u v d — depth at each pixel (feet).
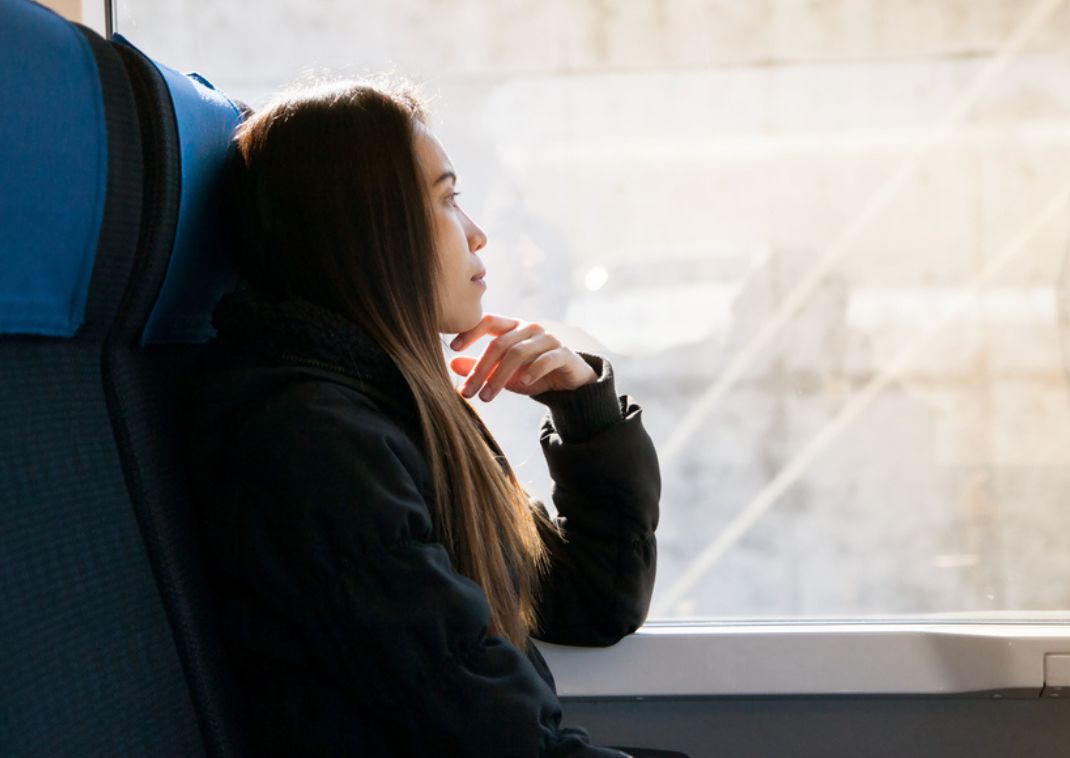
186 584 3.03
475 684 3.01
